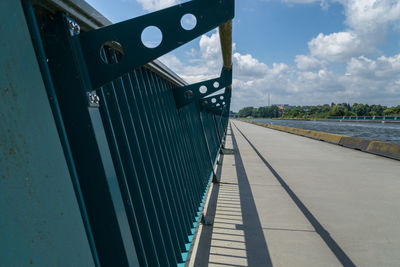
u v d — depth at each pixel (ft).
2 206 1.78
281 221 13.73
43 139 2.32
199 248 10.89
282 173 25.22
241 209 15.40
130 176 5.61
